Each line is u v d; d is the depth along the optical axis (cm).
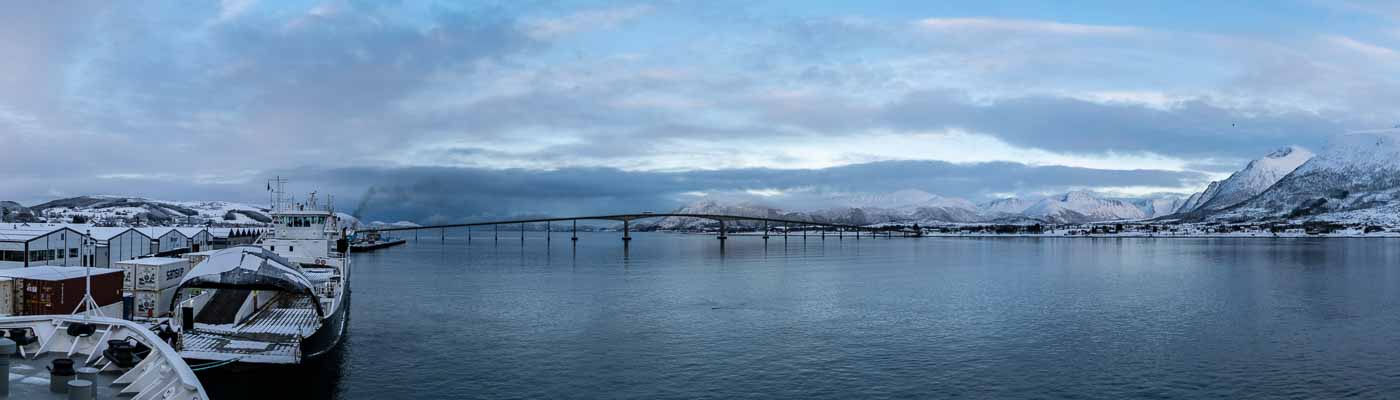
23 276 4425
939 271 14962
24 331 2834
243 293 5259
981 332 6662
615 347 5881
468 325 6912
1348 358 5562
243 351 4044
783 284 11606
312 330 4584
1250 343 6144
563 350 5750
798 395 4528
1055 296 9806
